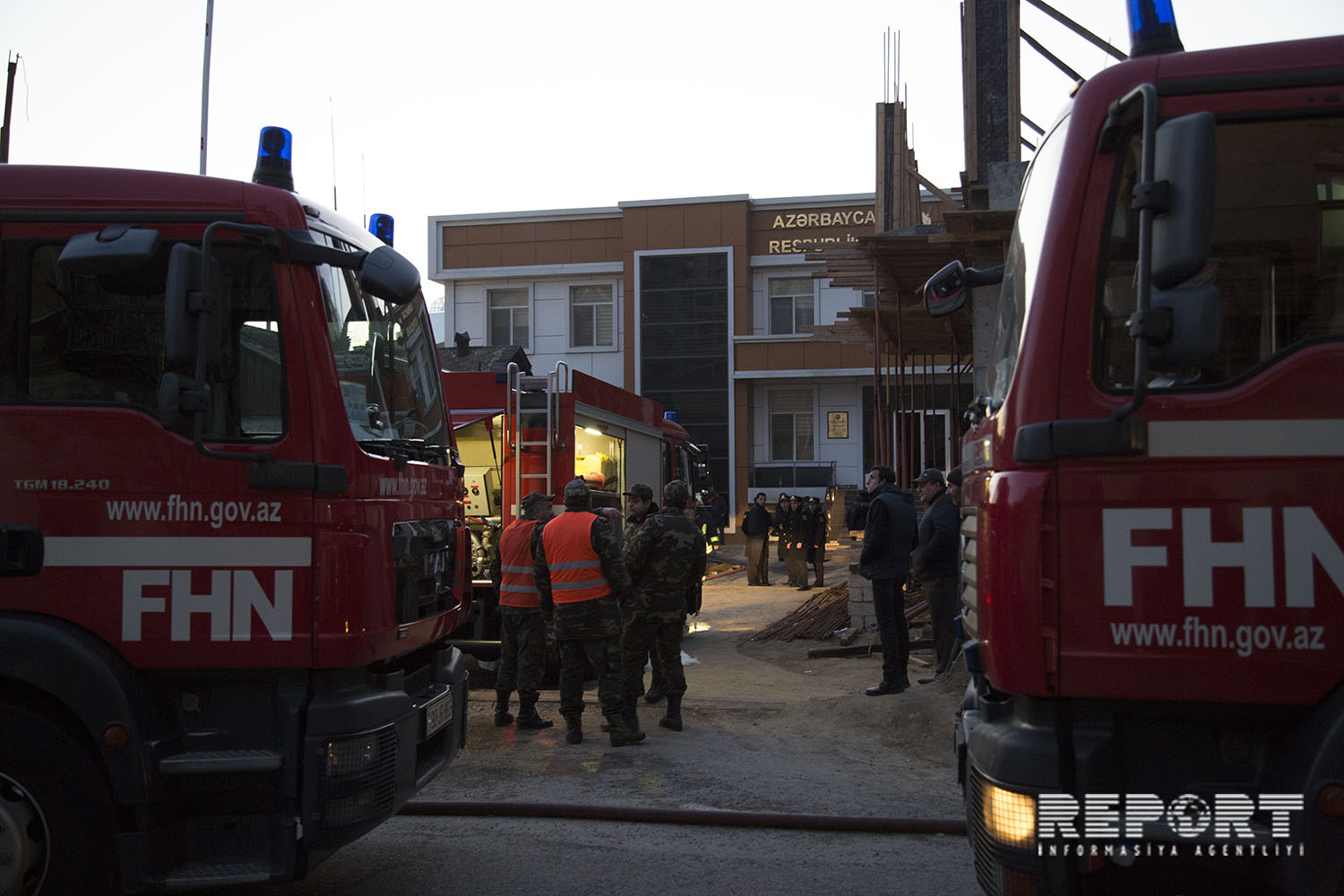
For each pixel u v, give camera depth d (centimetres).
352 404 409
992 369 378
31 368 381
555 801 588
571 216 3231
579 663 744
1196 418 287
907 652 877
